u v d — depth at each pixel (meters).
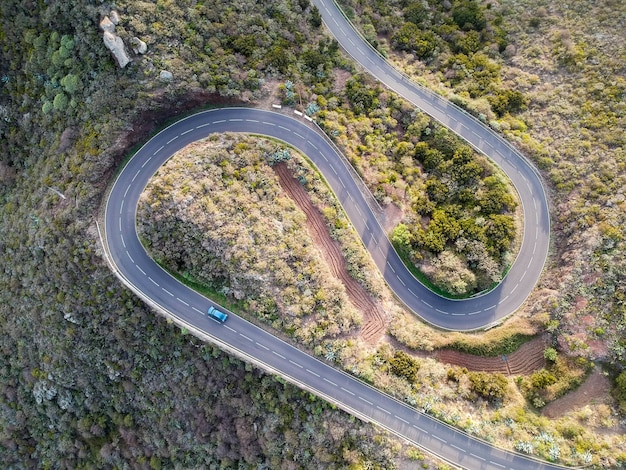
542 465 64.00
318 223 70.94
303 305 66.81
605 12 76.56
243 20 72.00
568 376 66.44
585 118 72.69
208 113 72.31
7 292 78.25
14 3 71.69
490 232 70.00
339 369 67.56
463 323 70.88
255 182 69.06
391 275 71.69
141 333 71.81
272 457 68.38
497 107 75.19
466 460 64.69
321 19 78.62
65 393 79.31
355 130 73.62
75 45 69.31
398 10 82.62
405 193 72.19
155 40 67.19
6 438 85.56
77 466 83.12
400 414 66.12
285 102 71.94
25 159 78.62
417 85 76.56
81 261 69.06
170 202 66.31
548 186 72.19
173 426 74.94
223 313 69.31
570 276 67.38
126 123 68.50
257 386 69.38
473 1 82.81
